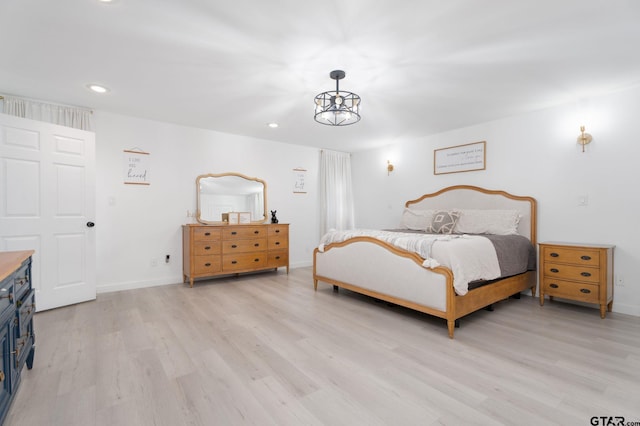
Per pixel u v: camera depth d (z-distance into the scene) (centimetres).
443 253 252
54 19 188
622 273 299
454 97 318
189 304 323
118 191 375
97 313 293
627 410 150
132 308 308
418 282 263
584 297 292
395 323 269
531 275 349
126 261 381
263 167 500
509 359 202
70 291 316
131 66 251
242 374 184
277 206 517
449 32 203
